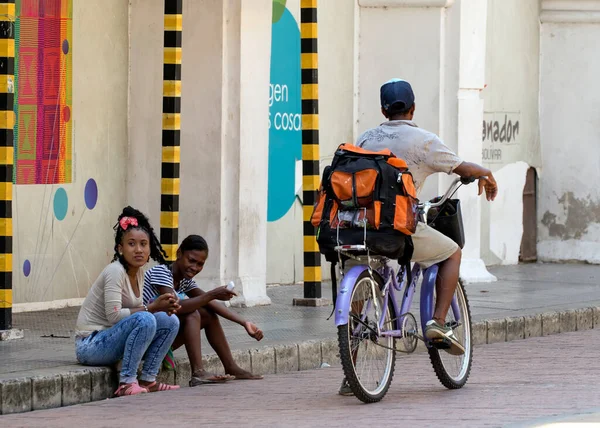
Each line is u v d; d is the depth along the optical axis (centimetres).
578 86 3078
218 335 1495
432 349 1373
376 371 1328
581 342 1938
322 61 2508
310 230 2095
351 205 1284
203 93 2078
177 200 1844
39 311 1956
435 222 1355
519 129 3038
